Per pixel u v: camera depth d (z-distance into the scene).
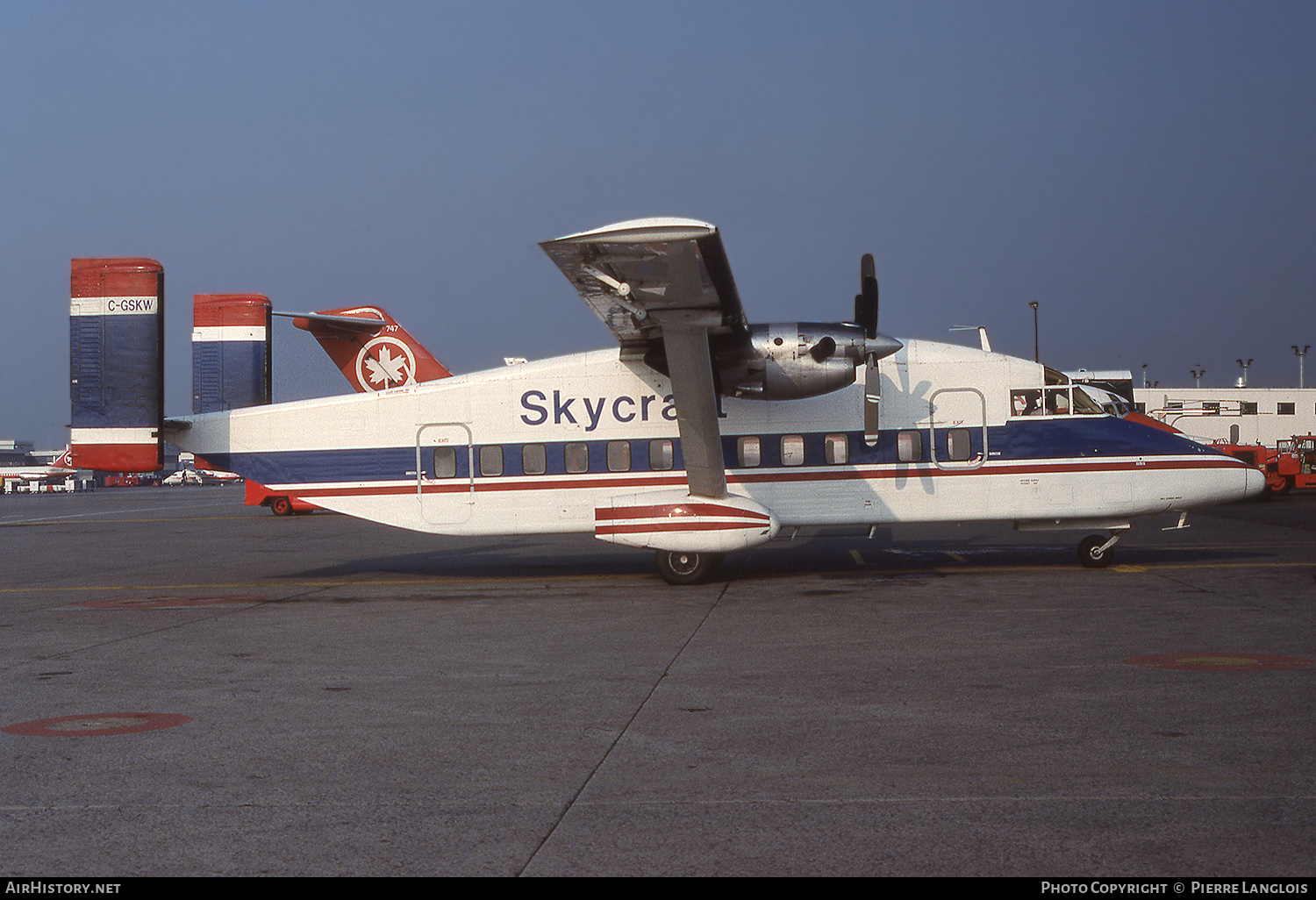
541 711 6.97
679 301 12.11
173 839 4.61
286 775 5.55
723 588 14.13
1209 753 5.61
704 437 13.95
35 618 12.41
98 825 4.80
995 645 9.11
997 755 5.64
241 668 8.80
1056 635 9.55
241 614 12.50
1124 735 6.00
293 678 8.32
